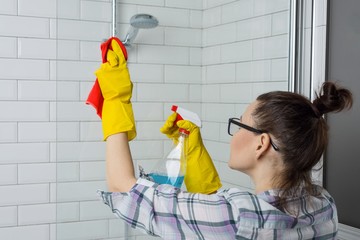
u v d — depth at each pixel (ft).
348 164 5.04
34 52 6.22
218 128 5.53
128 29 5.16
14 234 6.19
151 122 5.21
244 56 5.62
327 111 2.85
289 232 2.54
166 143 5.25
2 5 6.05
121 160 2.86
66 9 5.16
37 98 6.25
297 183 2.66
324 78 5.32
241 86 5.61
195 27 5.50
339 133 5.16
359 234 4.83
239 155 2.83
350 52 5.03
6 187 6.14
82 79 5.26
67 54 5.20
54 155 6.34
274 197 2.60
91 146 5.30
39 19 6.22
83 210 5.24
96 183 5.32
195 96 5.49
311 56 5.48
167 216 2.66
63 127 5.20
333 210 2.80
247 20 5.63
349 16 5.04
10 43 6.10
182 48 5.41
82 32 5.22
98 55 5.32
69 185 5.21
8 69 6.11
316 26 5.42
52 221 6.34
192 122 3.80
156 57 5.27
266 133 2.69
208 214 2.58
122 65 3.09
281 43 5.61
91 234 5.23
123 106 2.97
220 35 5.56
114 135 2.90
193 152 3.66
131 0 5.18
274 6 5.61
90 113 5.31
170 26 5.35
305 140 2.61
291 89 5.51
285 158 2.64
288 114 2.63
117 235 5.24
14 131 6.16
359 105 4.90
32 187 6.25
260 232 2.47
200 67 5.51
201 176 3.61
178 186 3.52
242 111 5.61
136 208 2.72
